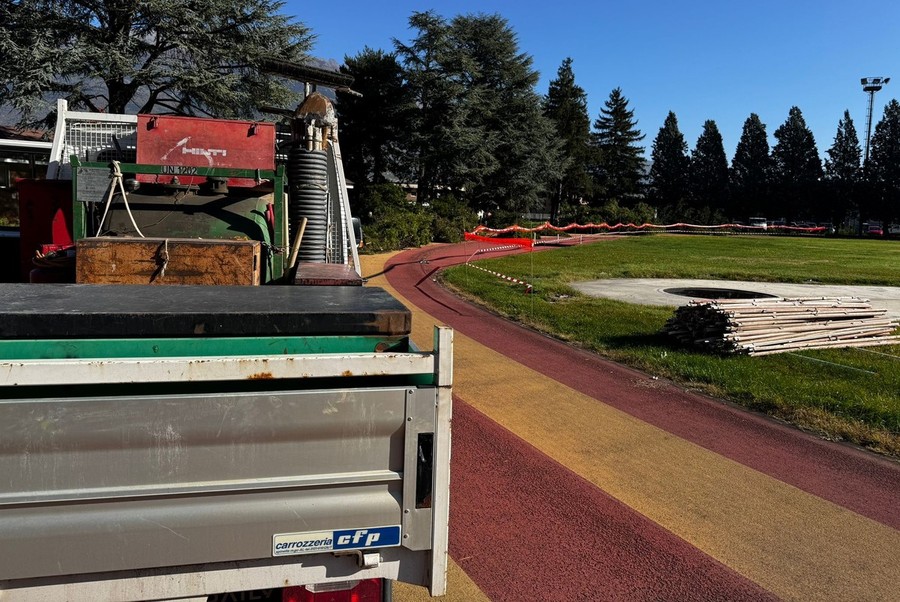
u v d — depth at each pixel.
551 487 5.75
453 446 6.57
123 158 6.00
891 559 4.76
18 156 9.62
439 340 2.34
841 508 5.55
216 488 2.13
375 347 2.41
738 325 10.50
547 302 15.60
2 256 6.80
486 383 8.84
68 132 5.89
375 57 37.84
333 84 6.91
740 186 79.12
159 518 2.10
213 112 29.36
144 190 5.04
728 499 5.65
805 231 65.62
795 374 9.52
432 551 2.40
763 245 39.53
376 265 21.28
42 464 2.00
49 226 5.49
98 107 28.75
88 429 2.02
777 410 7.96
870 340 11.73
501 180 42.22
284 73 6.75
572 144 59.59
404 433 2.32
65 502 2.02
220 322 2.26
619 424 7.43
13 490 2.00
